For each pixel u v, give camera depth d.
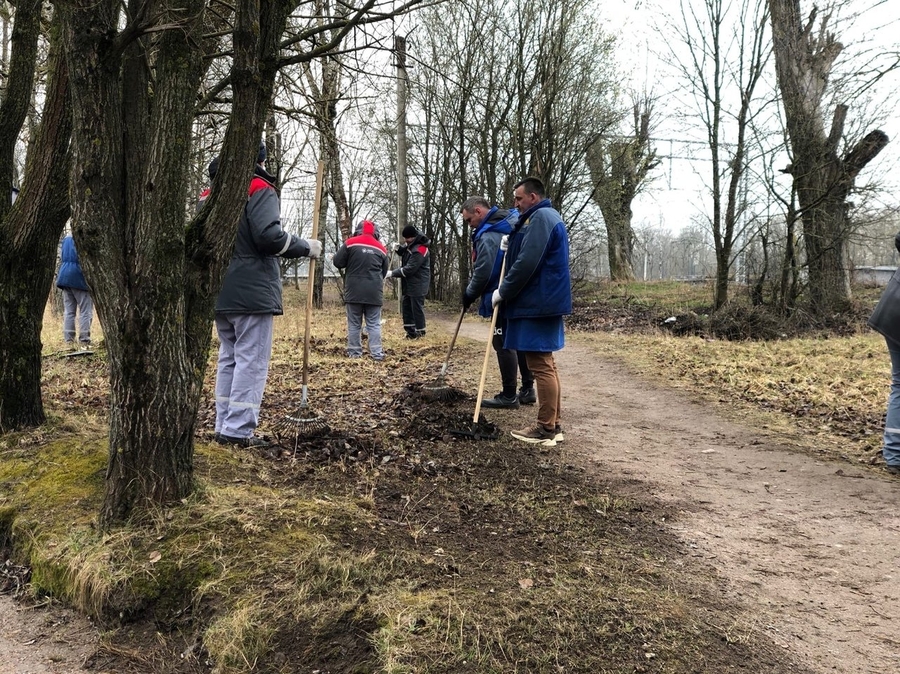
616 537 3.44
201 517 2.87
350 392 6.50
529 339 4.86
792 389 7.54
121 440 2.87
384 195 25.86
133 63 2.81
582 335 13.03
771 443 5.57
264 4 2.92
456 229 21.81
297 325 12.99
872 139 12.98
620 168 20.56
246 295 4.10
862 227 13.67
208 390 6.24
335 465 4.10
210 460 3.77
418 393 6.21
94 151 2.65
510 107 17.14
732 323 12.63
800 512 3.99
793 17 13.33
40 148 4.11
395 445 4.64
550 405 4.98
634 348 10.80
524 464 4.53
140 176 2.77
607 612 2.53
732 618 2.67
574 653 2.26
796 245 14.03
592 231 21.03
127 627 2.55
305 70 7.69
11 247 4.13
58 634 2.59
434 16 15.02
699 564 3.20
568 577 2.83
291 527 2.90
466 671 2.11
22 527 3.12
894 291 4.75
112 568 2.64
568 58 16.86
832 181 13.30
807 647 2.51
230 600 2.45
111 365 2.84
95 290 2.77
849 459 5.12
